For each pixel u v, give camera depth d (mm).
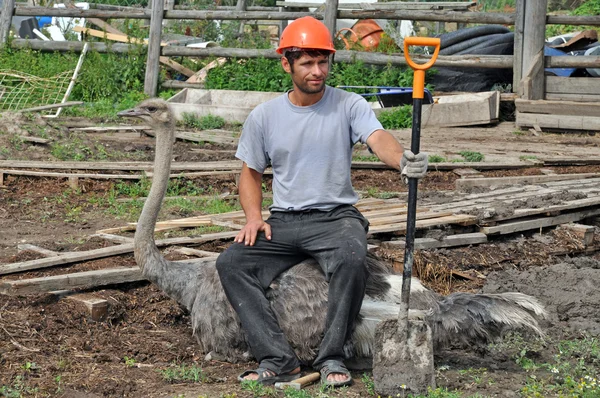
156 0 20266
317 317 6012
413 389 5535
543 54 17875
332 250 5855
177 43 23344
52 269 7867
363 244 5816
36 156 13305
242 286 5945
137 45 20688
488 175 12773
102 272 7512
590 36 20000
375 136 5855
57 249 8812
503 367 6328
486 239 9633
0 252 8789
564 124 16781
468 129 17312
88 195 11703
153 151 14445
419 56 19000
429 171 13047
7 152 13250
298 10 23703
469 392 5746
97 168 12414
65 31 25406
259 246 6012
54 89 19000
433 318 6207
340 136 6000
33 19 25234
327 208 6031
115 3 27094
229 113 16828
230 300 5984
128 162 12812
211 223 9727
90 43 20844
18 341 6402
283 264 6102
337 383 5738
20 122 14633
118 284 7668
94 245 8922
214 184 12250
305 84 5871
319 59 5828
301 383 5750
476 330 6242
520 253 9547
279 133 6043
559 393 5598
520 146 15141
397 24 22750
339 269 5766
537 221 10070
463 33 20141
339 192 6047
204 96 18844
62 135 14562
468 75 19312
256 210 6188
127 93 20250
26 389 5523
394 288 6277
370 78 19203
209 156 14070
